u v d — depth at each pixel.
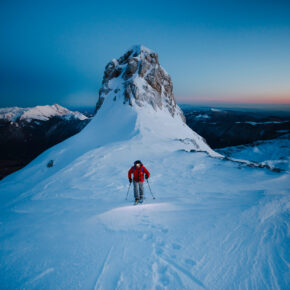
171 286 2.96
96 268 3.36
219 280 3.08
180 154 19.81
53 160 35.31
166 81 68.12
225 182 10.80
